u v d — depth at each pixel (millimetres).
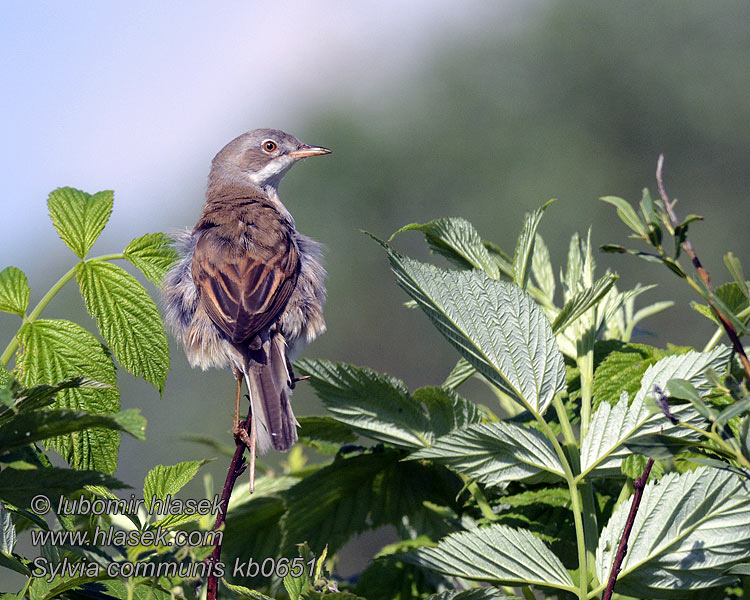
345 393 5773
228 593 4859
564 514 5457
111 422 3648
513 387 5164
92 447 5188
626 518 4680
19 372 5285
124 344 5527
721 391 4055
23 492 3848
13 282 5332
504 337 5223
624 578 4570
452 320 5285
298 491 5914
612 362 5379
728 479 4574
